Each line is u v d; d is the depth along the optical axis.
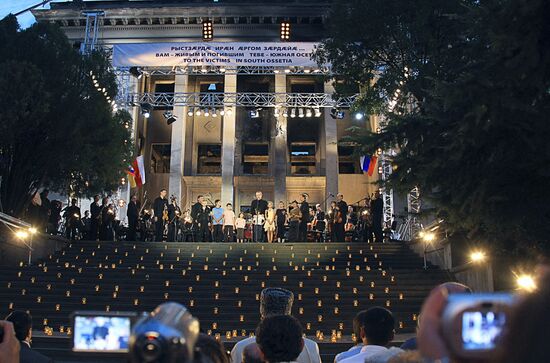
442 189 11.34
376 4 20.14
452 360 0.98
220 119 38.09
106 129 24.09
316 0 35.72
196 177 36.41
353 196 36.81
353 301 16.30
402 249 21.91
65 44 23.59
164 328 1.07
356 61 22.09
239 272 18.59
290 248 21.61
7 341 2.36
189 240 25.48
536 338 0.96
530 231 10.67
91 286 17.20
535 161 9.98
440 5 18.38
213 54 26.94
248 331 14.73
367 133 11.98
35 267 18.53
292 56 26.92
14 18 23.62
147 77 37.69
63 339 12.80
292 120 38.31
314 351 5.09
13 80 20.56
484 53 11.22
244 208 36.75
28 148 22.09
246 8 35.31
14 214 21.91
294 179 36.38
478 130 9.72
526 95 9.98
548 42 9.38
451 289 1.30
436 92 10.20
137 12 35.38
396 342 12.86
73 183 24.72
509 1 9.17
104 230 23.98
